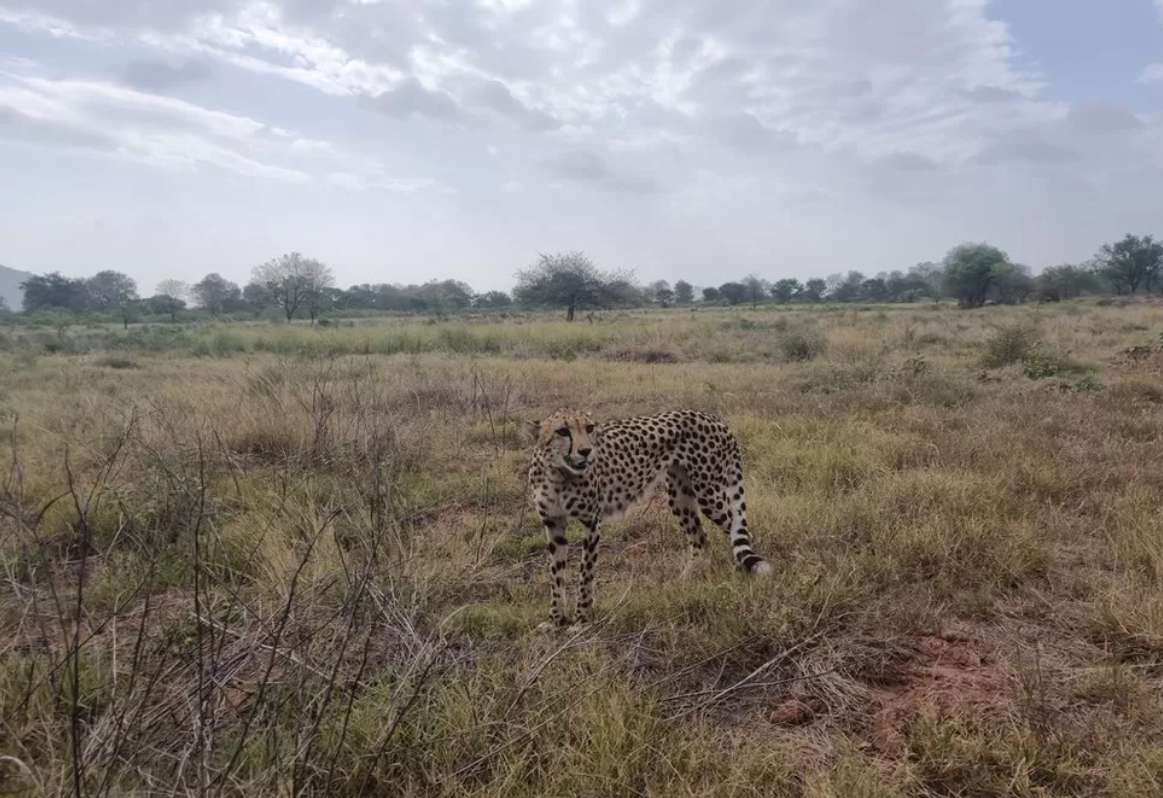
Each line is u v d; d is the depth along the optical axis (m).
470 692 3.47
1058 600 4.64
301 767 2.82
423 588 4.44
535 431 4.82
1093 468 6.80
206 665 3.53
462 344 24.39
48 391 13.41
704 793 2.89
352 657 3.89
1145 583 4.63
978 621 4.44
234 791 2.79
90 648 3.82
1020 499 6.05
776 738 3.44
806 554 5.14
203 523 5.52
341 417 8.54
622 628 4.40
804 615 4.26
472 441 9.20
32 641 3.92
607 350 21.38
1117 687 3.59
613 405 11.42
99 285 86.19
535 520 6.48
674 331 26.14
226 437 8.14
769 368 16.08
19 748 2.94
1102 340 21.00
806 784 3.06
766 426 8.92
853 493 6.19
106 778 2.63
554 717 3.31
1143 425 8.49
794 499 6.15
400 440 8.09
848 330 26.50
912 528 5.28
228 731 3.25
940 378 11.96
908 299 87.31
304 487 6.63
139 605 4.50
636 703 3.43
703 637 4.16
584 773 3.01
